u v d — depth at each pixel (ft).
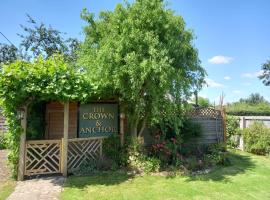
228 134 41.98
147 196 19.07
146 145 31.71
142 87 25.14
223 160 29.76
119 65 23.82
